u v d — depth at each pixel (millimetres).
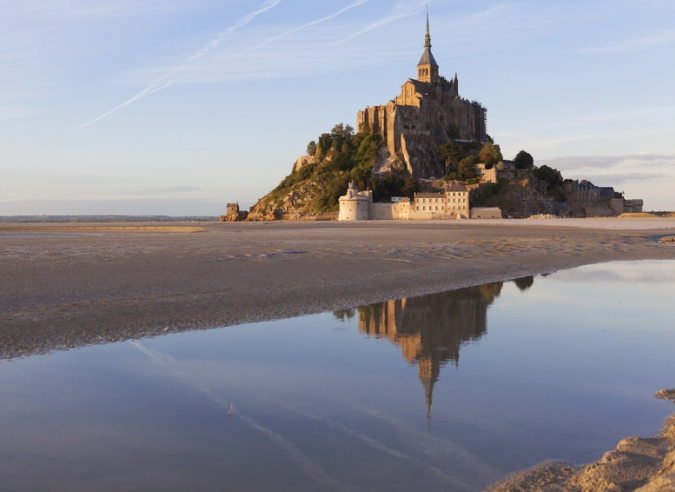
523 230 121562
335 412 15977
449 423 15188
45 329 25141
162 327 26219
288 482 11953
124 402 16656
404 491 11516
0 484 11812
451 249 68062
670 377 19219
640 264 54844
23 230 153500
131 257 57750
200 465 12727
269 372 19656
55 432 14492
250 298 33562
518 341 24266
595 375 19391
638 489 9984
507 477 12047
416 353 22281
